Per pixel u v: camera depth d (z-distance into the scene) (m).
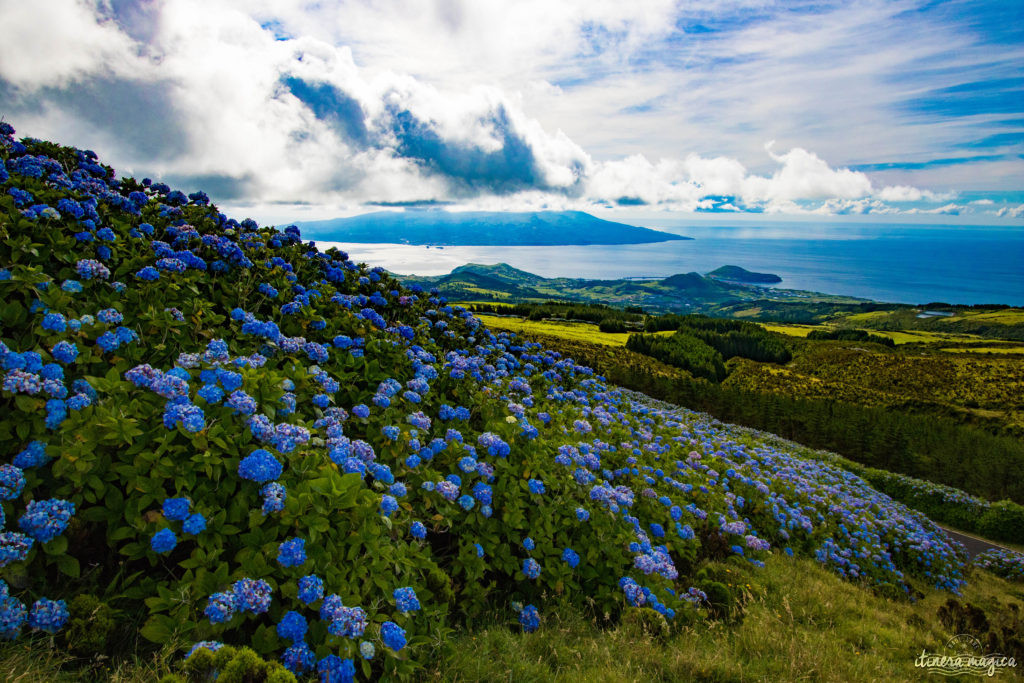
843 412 55.81
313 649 3.26
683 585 7.14
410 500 5.14
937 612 9.12
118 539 3.43
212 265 7.40
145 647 3.20
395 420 6.03
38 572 3.27
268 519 3.70
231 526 3.51
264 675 2.66
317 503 3.70
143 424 3.90
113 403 4.00
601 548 6.00
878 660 6.22
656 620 5.41
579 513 5.99
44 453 3.46
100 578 3.52
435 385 7.64
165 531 3.19
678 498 8.91
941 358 110.94
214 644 2.81
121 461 3.70
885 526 14.84
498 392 8.81
